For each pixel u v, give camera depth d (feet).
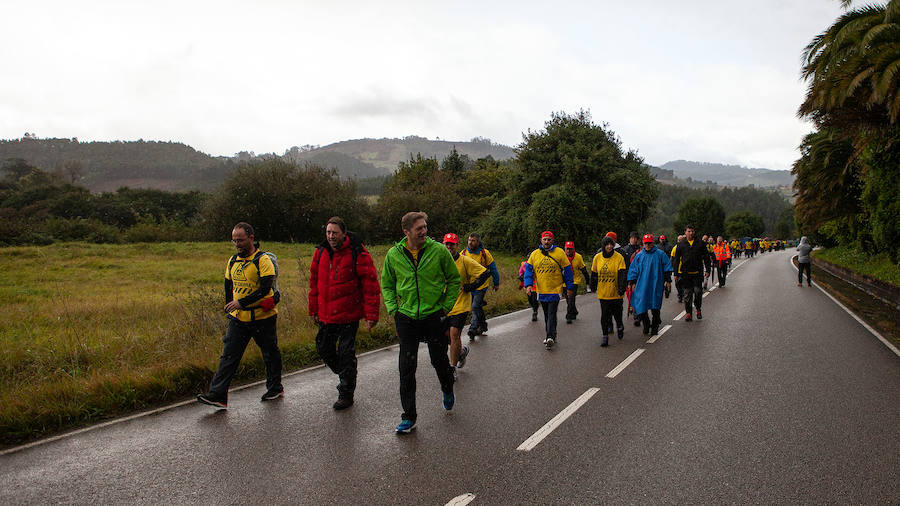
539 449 13.39
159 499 10.85
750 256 161.79
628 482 11.51
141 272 62.28
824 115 47.70
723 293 52.80
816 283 64.85
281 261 80.38
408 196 144.97
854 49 41.47
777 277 74.69
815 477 11.67
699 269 35.37
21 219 119.96
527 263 26.89
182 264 71.77
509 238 109.40
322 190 142.41
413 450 13.37
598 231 101.35
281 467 12.36
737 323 33.78
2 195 209.36
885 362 22.75
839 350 25.29
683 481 11.53
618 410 16.51
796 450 13.19
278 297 17.92
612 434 14.43
